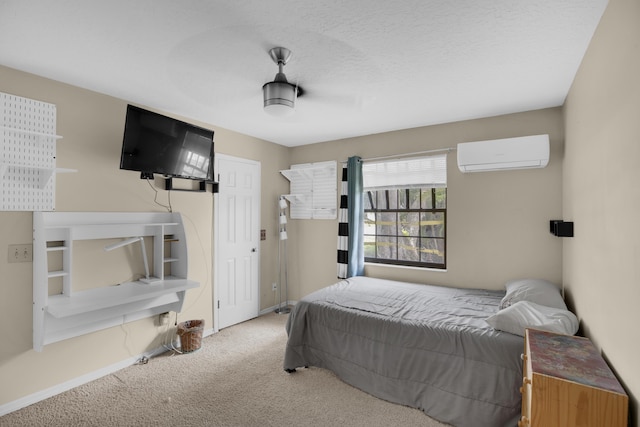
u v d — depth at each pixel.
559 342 1.68
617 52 1.37
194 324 3.31
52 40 1.87
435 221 3.69
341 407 2.27
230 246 3.83
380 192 4.05
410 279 3.70
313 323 2.78
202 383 2.57
